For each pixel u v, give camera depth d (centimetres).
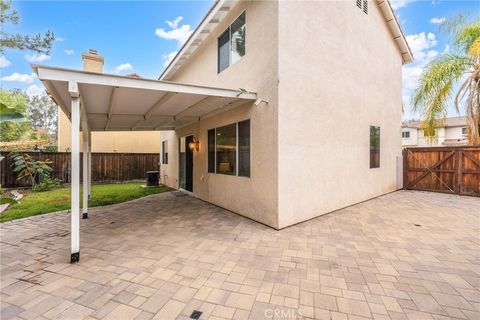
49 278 304
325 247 399
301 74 537
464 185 871
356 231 480
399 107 1014
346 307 245
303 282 292
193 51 895
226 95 496
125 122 758
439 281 291
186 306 248
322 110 595
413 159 1011
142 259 358
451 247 396
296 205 529
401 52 1019
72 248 349
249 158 578
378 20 848
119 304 252
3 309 244
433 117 1005
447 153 916
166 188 1131
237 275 309
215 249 394
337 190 649
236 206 629
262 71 529
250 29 575
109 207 717
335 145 639
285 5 503
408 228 497
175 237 452
